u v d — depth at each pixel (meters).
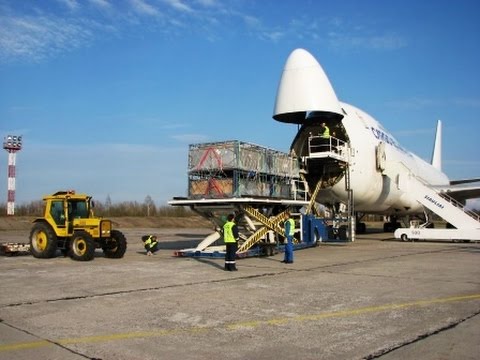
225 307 9.05
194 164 19.19
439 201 27.88
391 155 30.88
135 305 9.26
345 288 11.12
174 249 23.73
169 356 6.12
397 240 29.61
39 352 6.29
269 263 16.66
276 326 7.61
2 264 16.66
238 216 18.97
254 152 19.47
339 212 27.62
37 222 19.25
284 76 23.91
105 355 6.17
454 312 8.52
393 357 6.00
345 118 26.14
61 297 10.12
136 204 78.12
